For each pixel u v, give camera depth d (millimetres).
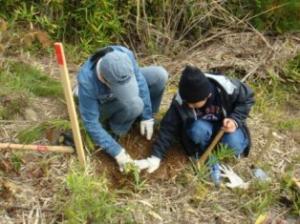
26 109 4355
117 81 3602
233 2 5906
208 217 3846
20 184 3809
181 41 5742
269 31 5844
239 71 5387
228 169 4168
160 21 5688
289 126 4828
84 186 3658
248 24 5816
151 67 4156
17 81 4598
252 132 4637
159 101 4305
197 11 5754
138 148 4180
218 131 4094
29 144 4055
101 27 5469
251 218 3885
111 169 3988
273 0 5816
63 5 5402
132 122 4082
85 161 3895
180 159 4172
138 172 3898
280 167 4344
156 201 3875
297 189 4078
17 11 5230
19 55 5051
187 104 3908
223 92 3908
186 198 3928
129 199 3842
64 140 4062
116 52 3654
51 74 4969
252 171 4230
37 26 5352
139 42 5652
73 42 5516
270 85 5328
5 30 5031
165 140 4000
